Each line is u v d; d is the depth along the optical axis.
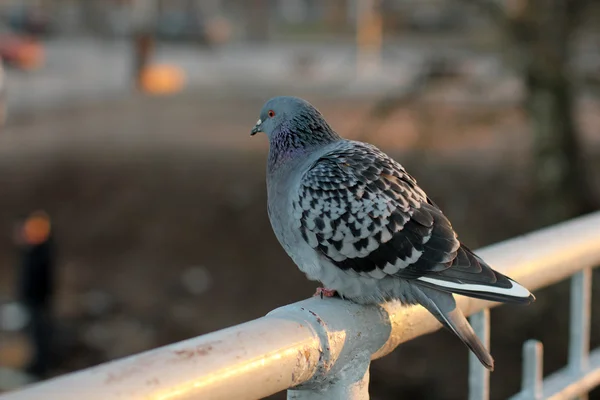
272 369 1.65
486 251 2.35
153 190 14.42
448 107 9.41
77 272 11.70
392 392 8.73
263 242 12.62
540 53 8.76
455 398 8.54
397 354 9.33
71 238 12.83
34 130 18.03
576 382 2.63
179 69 25.77
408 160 10.12
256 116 19.17
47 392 1.31
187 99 21.39
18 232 9.09
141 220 13.42
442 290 2.19
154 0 33.81
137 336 9.86
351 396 1.93
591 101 11.47
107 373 1.39
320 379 1.84
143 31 23.41
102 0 34.72
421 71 9.23
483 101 9.45
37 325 8.92
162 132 17.84
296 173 2.71
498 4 8.87
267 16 34.19
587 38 9.30
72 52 30.67
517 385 8.55
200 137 17.45
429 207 2.46
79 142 17.06
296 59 22.52
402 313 2.11
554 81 8.77
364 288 2.43
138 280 11.48
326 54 23.94
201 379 1.48
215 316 10.48
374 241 2.38
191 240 12.76
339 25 26.58
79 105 20.67
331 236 2.45
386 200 2.43
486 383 2.39
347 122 15.02
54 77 24.92
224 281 11.47
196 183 14.66
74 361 9.20
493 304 2.41
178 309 10.65
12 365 8.86
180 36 31.08
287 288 11.27
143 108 20.38
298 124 2.84
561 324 8.83
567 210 9.82
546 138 9.61
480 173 13.23
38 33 32.72
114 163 15.62
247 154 16.23
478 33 9.12
